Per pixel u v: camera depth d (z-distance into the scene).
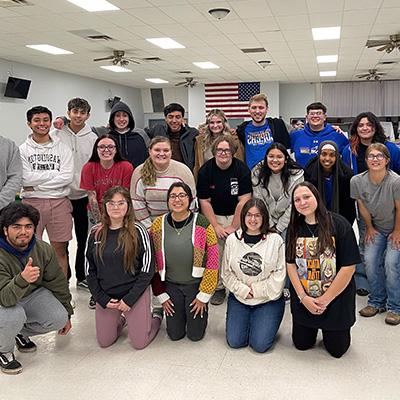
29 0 5.45
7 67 9.75
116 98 14.20
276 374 2.55
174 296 2.97
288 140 4.04
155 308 3.29
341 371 2.57
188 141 3.99
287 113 15.51
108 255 2.81
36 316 2.77
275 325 2.83
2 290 2.54
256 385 2.44
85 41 7.88
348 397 2.31
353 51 9.09
